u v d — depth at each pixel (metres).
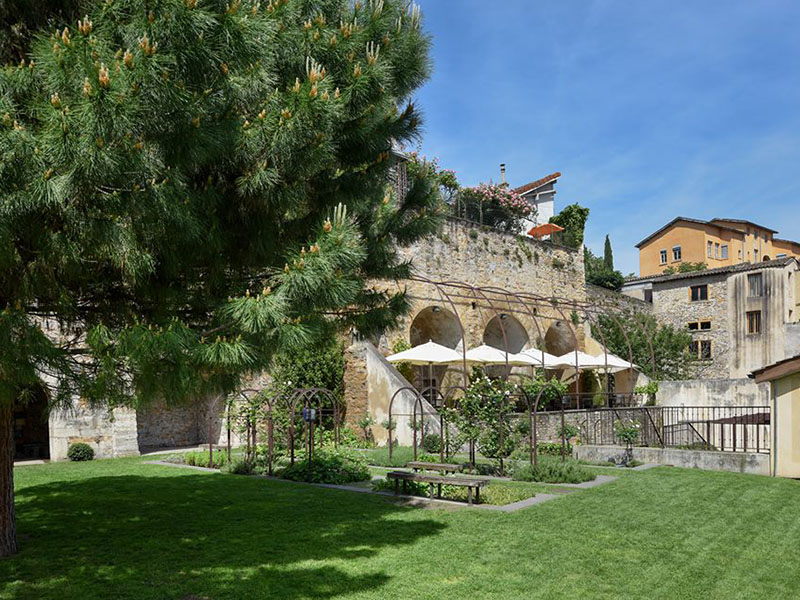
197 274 5.27
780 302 27.98
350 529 7.51
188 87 4.14
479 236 23.69
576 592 5.23
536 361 20.41
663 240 46.84
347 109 5.38
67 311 4.77
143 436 18.48
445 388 22.34
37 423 16.72
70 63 3.64
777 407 11.78
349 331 7.05
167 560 6.21
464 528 7.50
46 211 3.95
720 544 6.77
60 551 6.57
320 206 5.84
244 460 13.15
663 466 13.04
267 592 5.25
